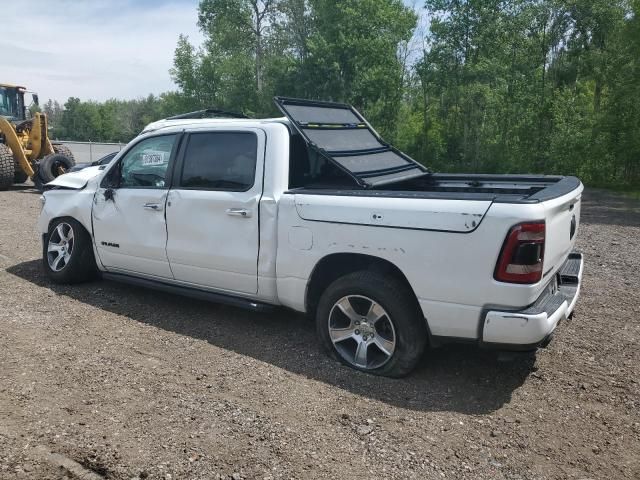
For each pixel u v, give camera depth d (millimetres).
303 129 4602
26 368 3957
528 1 27953
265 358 4309
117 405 3496
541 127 26375
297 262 4242
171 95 48438
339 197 4039
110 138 100875
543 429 3389
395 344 3920
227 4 38406
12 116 16875
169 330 4855
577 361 4348
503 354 3621
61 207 5922
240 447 3078
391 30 32094
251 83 39781
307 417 3438
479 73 27281
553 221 3623
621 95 20875
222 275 4699
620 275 6965
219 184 4699
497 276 3439
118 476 2789
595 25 26625
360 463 2980
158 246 5051
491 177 5172
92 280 6234
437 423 3416
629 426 3453
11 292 5715
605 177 23078
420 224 3656
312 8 35562
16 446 3006
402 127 33469
